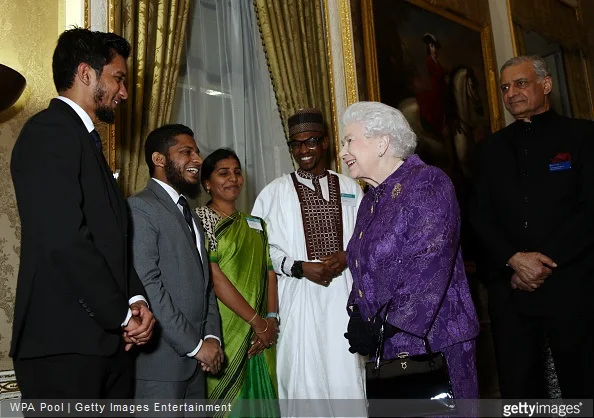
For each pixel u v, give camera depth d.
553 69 8.06
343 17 5.31
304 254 3.68
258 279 3.41
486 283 3.79
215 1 4.83
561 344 3.21
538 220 3.39
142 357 2.55
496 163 3.66
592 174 3.34
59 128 2.18
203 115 4.57
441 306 2.32
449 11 6.61
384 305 2.31
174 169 2.93
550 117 3.60
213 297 2.96
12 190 3.25
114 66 2.45
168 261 2.66
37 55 3.47
